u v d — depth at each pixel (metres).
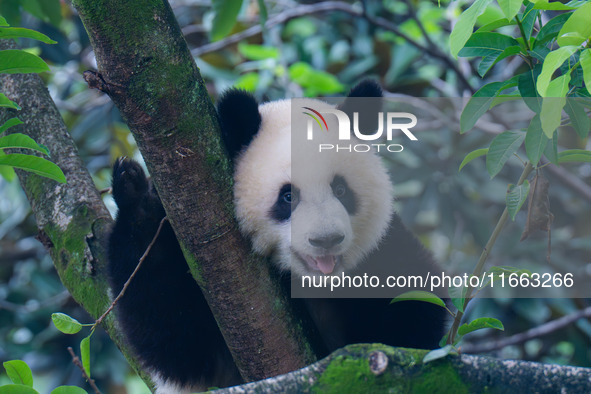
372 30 10.19
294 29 10.62
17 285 9.80
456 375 2.96
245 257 4.00
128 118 3.75
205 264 3.95
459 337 3.31
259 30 8.95
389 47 9.87
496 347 7.83
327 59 10.04
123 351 5.23
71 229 5.42
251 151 4.79
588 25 3.07
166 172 3.82
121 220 4.72
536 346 9.27
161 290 4.79
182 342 4.95
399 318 5.32
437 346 5.26
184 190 3.84
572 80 3.47
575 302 8.52
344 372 2.95
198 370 5.19
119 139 9.51
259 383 2.96
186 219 3.89
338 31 10.58
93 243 5.31
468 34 3.20
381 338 5.38
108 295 5.16
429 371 2.96
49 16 7.32
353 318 5.47
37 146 3.88
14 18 7.20
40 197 5.62
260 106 5.40
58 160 5.66
